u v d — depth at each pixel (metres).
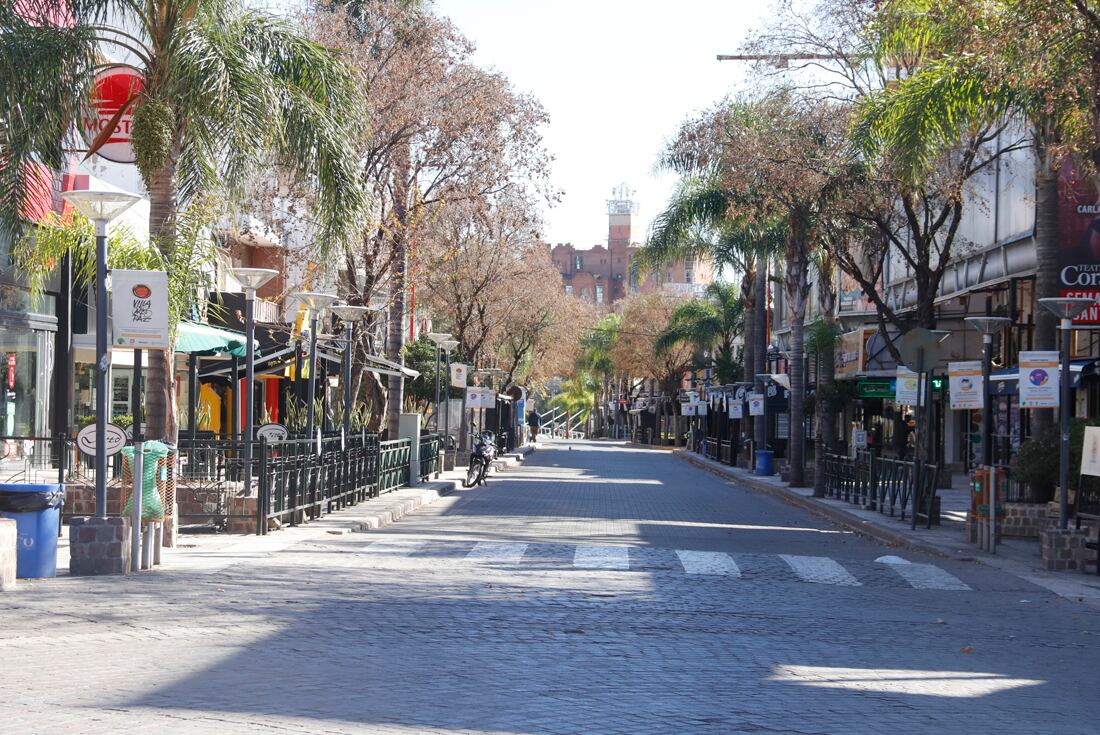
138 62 24.00
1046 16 15.55
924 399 25.91
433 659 8.74
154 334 13.23
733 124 27.48
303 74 18.62
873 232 26.78
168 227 17.53
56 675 7.84
